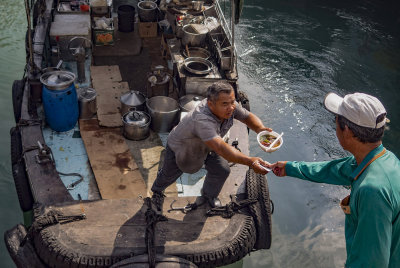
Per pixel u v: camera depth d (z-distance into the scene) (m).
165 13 9.30
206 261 4.16
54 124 6.02
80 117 6.40
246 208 4.76
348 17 13.66
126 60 8.49
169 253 4.10
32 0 7.29
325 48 11.70
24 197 5.34
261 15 13.32
